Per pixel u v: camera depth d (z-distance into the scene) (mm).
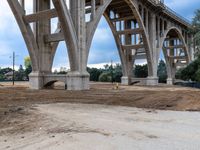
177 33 65562
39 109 13609
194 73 44125
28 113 12078
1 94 23578
